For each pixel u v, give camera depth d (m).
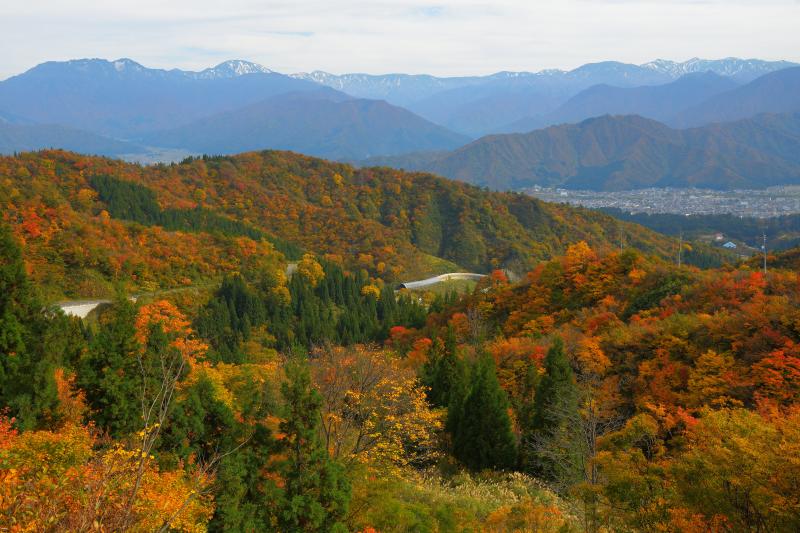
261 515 19.77
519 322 64.62
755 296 43.94
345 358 34.50
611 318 54.06
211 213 175.50
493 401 35.16
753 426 18.25
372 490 24.33
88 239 106.81
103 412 22.89
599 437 26.84
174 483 16.77
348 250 186.50
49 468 14.41
